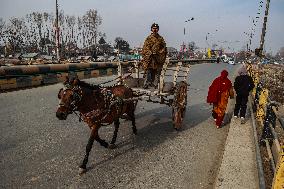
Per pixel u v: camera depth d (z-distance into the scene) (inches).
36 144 276.4
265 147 298.0
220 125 370.3
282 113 502.9
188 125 370.9
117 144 288.0
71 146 276.2
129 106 297.9
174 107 335.0
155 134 324.8
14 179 209.8
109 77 884.6
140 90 325.4
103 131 326.3
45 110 406.3
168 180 218.5
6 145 270.1
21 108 411.8
